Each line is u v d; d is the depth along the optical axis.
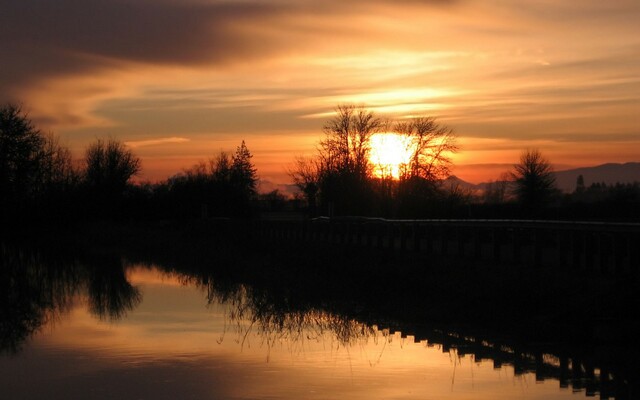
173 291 29.89
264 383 13.34
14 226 76.12
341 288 27.05
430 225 29.70
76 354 16.42
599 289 18.06
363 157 71.69
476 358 15.18
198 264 42.81
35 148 71.75
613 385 12.85
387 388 12.90
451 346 16.42
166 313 23.23
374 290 26.03
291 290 27.62
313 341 17.55
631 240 18.36
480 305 20.81
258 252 44.00
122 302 26.53
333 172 71.31
